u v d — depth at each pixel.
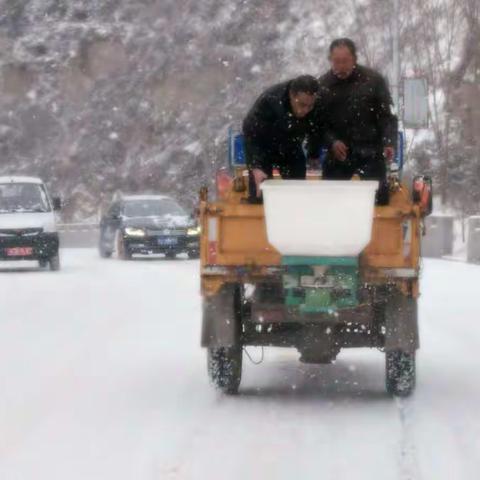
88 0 103.75
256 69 94.88
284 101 16.58
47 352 21.02
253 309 15.83
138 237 51.72
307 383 18.12
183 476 11.70
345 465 12.22
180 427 14.34
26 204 46.72
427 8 67.56
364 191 14.68
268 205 14.87
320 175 17.92
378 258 15.62
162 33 100.12
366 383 18.06
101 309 28.73
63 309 28.84
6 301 31.19
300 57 93.19
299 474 11.81
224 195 17.86
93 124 98.12
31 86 101.19
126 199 54.31
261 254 15.93
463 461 12.39
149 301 30.66
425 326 24.75
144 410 15.44
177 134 95.25
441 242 53.22
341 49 16.84
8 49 102.50
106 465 12.20
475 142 65.75
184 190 91.75
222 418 14.98
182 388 17.25
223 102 95.06
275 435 13.85
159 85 97.88
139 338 23.00
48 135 99.06
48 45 102.44
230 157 18.92
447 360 20.12
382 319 16.52
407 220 15.62
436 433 13.94
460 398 16.50
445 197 64.31
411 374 16.53
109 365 19.47
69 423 14.51
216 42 97.44
